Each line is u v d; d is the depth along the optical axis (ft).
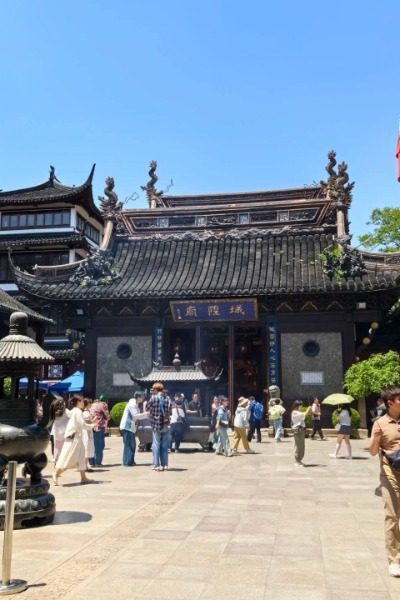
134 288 107.55
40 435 30.66
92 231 205.46
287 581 20.81
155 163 143.02
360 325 118.73
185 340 132.57
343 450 73.67
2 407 30.81
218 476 48.80
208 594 19.49
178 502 36.45
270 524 29.99
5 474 29.89
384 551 24.77
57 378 167.73
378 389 70.54
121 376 109.50
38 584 20.56
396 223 147.64
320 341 105.09
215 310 105.91
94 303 111.45
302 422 56.65
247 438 78.13
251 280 106.32
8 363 31.60
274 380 104.83
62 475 50.31
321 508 34.37
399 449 22.38
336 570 22.12
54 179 202.08
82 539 26.96
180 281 108.99
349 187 116.57
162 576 21.39
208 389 78.95
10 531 20.63
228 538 26.99
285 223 119.34
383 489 22.45
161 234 122.42
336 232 115.75
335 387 103.04
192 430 71.61
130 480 46.57
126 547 25.45
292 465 56.90
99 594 19.49
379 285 99.55
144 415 58.49
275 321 106.83
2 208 189.47
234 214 121.80
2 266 183.52
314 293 102.01
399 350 117.91
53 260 181.78
